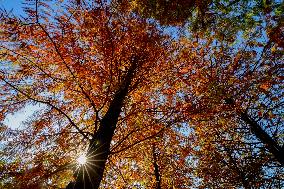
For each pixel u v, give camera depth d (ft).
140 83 25.02
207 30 21.86
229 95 23.09
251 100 29.99
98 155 16.80
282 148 28.91
